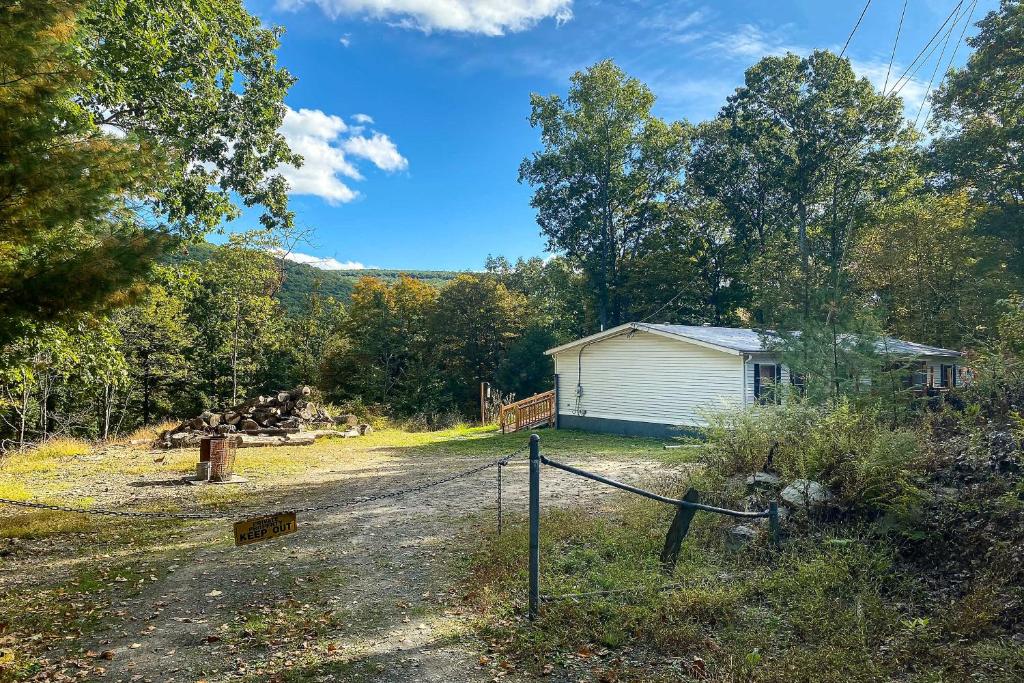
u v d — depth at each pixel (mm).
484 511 8844
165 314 29875
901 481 5891
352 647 4492
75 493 11422
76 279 5160
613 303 43562
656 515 7250
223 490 11617
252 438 19844
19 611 5395
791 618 4508
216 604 5488
